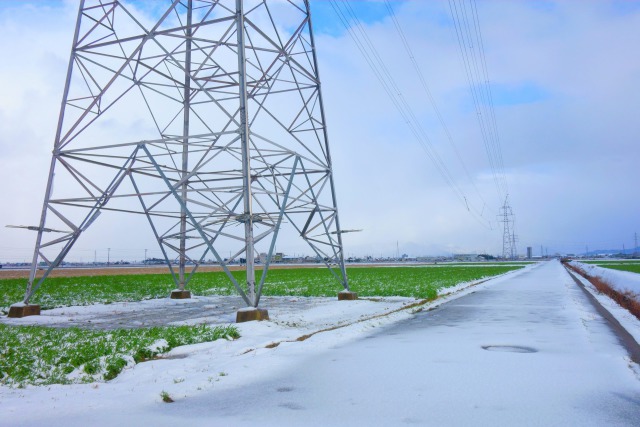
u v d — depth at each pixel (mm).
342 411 6004
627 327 13625
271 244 15742
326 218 21797
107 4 17984
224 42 16984
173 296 24141
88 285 35781
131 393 7004
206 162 16062
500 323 14422
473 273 60812
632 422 5520
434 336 11969
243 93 15484
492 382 7266
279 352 9953
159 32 16609
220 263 15219
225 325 14234
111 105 17578
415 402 6320
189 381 7625
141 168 19359
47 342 10766
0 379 7934
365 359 9141
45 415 5969
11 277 52562
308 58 21406
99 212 18062
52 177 17828
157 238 23156
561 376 7617
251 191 15609
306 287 34312
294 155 17625
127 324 15062
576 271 69750
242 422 5648
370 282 40781
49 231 18109
